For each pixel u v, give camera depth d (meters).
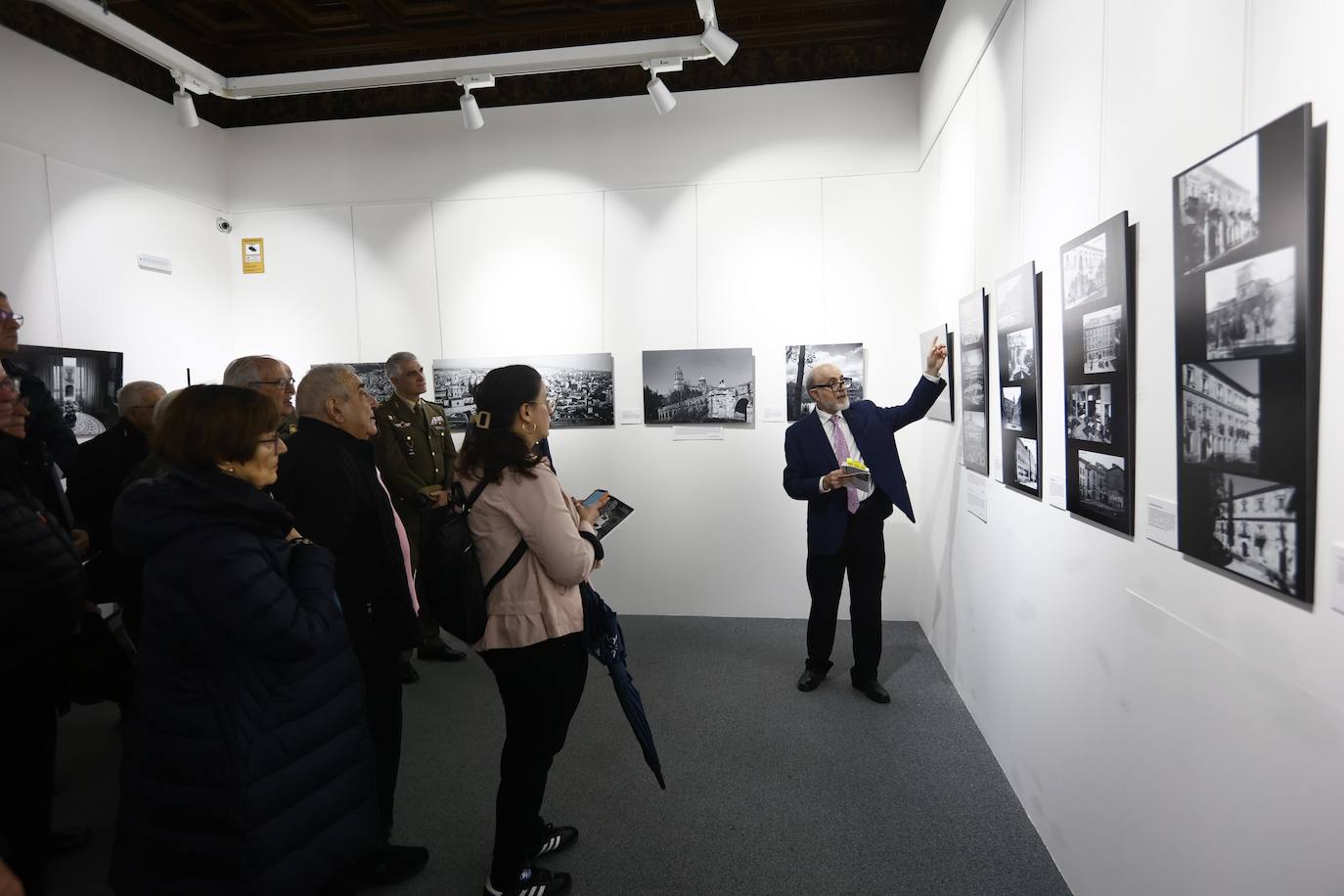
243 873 1.35
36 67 3.74
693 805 2.62
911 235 4.53
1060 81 2.03
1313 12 1.03
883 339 4.58
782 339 4.67
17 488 1.92
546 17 4.48
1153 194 1.52
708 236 4.71
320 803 1.47
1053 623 2.19
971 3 3.06
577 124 4.80
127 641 2.29
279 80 4.05
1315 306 1.04
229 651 1.36
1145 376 1.57
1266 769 1.20
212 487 1.39
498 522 1.87
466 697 3.61
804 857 2.31
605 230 4.81
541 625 1.88
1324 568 1.04
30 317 3.71
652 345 4.80
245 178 5.07
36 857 1.94
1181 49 1.41
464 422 4.97
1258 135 1.13
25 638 1.80
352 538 2.02
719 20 4.45
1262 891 1.22
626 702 2.04
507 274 4.91
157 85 4.53
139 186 4.36
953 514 3.56
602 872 2.26
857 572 3.48
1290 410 1.09
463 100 4.14
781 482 4.73
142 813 1.38
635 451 4.86
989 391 2.81
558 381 4.87
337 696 1.51
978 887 2.14
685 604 4.87
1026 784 2.48
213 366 4.96
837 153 4.57
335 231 5.04
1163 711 1.54
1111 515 1.73
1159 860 1.57
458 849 2.40
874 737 3.09
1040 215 2.21
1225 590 1.30
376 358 5.05
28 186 3.70
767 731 3.17
